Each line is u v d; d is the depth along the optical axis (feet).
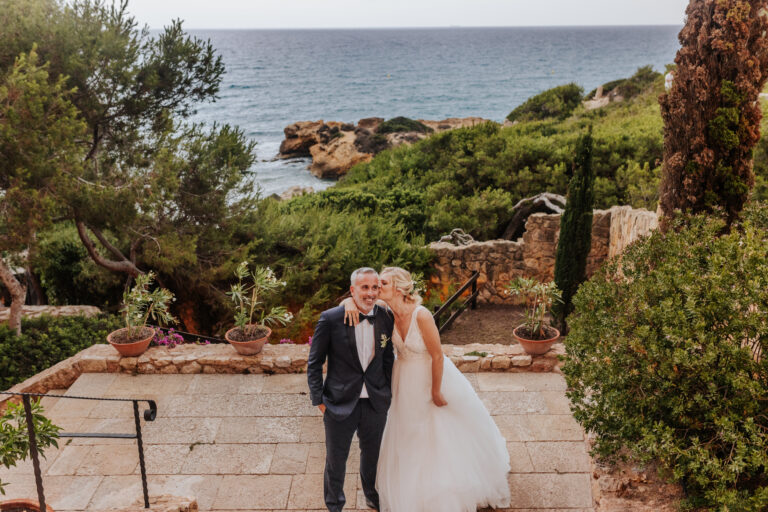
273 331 39.11
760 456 9.40
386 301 12.46
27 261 28.63
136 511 11.94
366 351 11.96
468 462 12.68
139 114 35.50
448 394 12.80
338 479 12.46
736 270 11.48
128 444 15.81
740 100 19.74
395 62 639.76
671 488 12.48
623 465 13.51
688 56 20.53
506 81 456.86
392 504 12.57
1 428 10.69
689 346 10.60
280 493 13.79
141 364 19.60
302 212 51.06
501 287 44.86
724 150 20.36
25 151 26.30
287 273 40.75
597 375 12.71
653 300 12.71
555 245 42.98
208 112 315.58
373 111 326.44
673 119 21.04
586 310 14.39
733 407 10.76
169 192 33.09
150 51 34.63
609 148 66.39
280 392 18.39
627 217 37.35
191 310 44.47
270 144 220.84
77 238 43.88
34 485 14.12
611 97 127.85
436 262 45.75
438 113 319.68
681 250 13.24
